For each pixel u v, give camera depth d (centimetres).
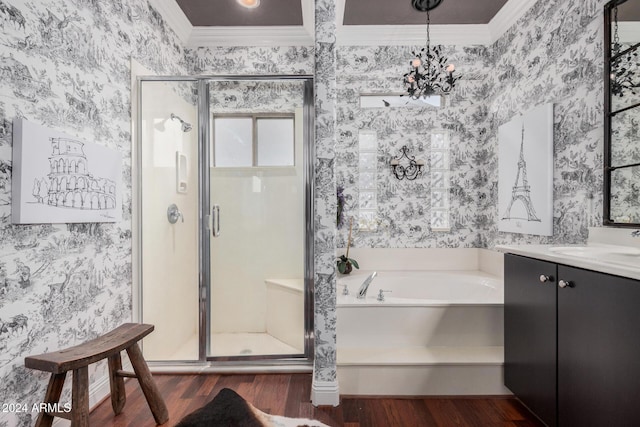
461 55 322
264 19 294
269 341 247
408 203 334
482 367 192
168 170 250
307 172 238
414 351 207
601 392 118
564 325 137
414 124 334
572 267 133
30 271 142
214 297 251
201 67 321
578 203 205
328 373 185
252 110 254
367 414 177
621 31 173
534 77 251
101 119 190
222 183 254
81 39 173
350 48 327
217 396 168
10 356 132
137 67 226
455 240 334
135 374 166
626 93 170
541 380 152
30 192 139
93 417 174
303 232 249
